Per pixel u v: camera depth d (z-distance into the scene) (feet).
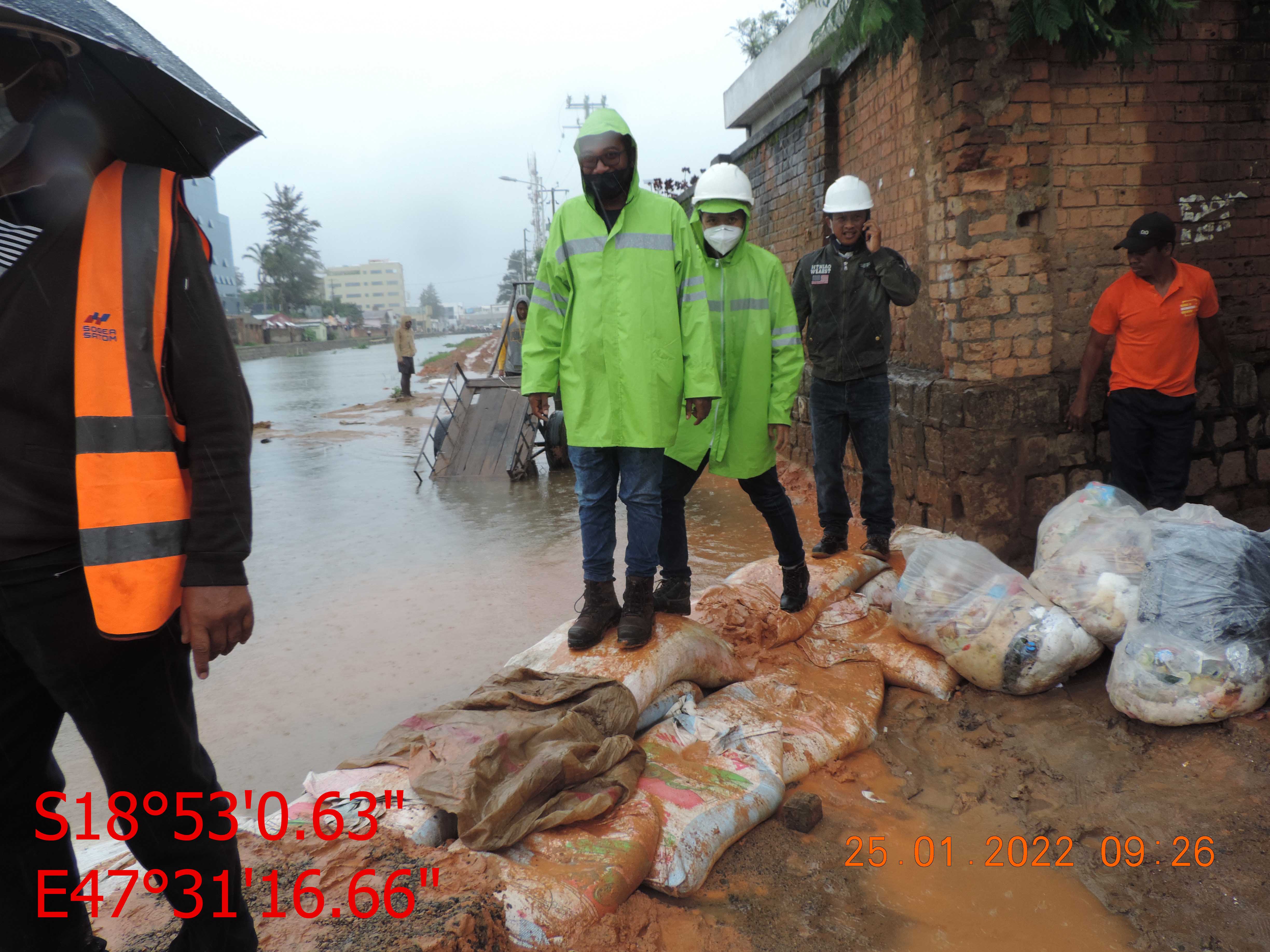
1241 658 9.33
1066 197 16.67
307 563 20.89
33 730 4.99
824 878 8.14
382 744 8.82
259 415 59.93
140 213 4.66
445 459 32.71
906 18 15.67
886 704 11.73
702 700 10.80
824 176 25.61
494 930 6.43
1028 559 16.61
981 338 16.47
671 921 7.45
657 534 10.52
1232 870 7.75
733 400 11.85
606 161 9.56
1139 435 15.15
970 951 7.21
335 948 5.94
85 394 4.46
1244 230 17.51
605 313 9.95
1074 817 8.86
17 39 4.28
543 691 9.21
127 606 4.54
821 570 14.16
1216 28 16.72
